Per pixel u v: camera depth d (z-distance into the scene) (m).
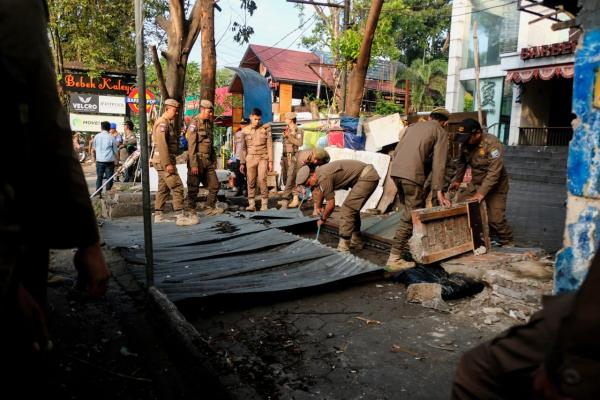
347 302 4.05
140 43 3.27
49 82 1.14
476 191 5.65
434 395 2.57
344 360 2.98
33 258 1.20
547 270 4.01
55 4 14.69
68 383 2.63
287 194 9.59
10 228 1.00
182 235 6.20
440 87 29.05
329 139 10.97
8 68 1.03
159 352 3.01
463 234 4.87
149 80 18.83
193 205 7.35
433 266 4.62
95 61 16.89
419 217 4.50
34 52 1.09
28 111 1.10
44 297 1.27
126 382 2.67
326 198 5.84
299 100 27.55
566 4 3.20
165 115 7.09
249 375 2.77
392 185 8.67
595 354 0.89
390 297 4.18
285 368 2.87
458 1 21.47
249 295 3.86
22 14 1.07
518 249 5.04
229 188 12.57
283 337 3.33
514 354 1.18
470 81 21.72
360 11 20.94
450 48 22.06
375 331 3.44
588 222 2.31
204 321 3.62
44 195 1.18
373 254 5.92
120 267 4.79
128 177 12.99
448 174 8.11
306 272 4.60
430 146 4.92
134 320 3.48
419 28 33.28
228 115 23.19
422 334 3.39
